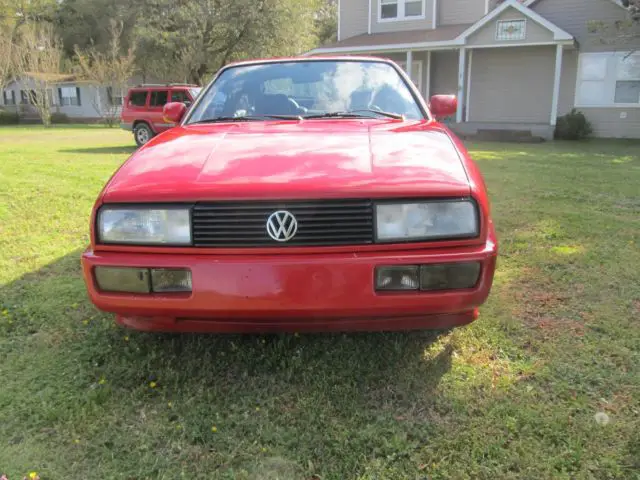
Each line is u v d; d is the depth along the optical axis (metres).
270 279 2.12
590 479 1.83
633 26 15.87
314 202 2.16
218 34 28.94
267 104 3.39
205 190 2.18
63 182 7.46
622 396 2.30
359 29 21.47
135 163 2.51
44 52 30.86
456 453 1.97
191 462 1.95
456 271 2.17
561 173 8.42
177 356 2.69
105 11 37.06
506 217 5.36
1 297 3.49
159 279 2.19
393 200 2.17
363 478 1.86
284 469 1.91
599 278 3.65
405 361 2.62
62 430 2.12
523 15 16.31
